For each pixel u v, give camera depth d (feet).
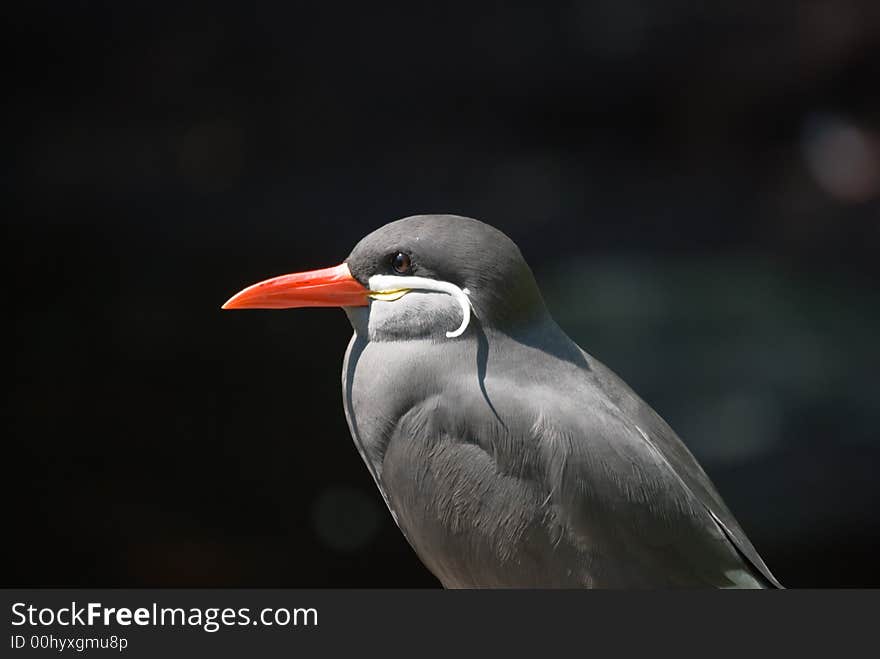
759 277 50.08
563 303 47.73
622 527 16.90
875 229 55.31
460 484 17.15
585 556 17.04
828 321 45.39
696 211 58.18
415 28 69.05
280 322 46.50
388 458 17.60
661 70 65.92
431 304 17.29
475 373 17.03
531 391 16.99
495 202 60.08
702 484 18.25
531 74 67.46
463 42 68.18
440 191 61.26
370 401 17.54
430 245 17.21
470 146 65.41
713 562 17.39
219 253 52.95
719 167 62.80
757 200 59.36
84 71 67.87
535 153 65.10
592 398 17.33
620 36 66.80
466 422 16.97
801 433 38.04
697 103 64.80
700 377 41.06
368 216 58.08
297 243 54.70
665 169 63.46
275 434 40.52
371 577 36.01
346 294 17.97
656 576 17.20
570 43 67.62
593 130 66.28
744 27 65.21
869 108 62.18
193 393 42.24
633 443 17.12
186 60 68.08
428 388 17.13
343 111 66.90
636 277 50.16
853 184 59.16
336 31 68.85
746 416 38.86
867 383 40.47
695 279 50.01
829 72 62.75
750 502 36.01
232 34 68.39
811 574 34.86
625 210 58.75
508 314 17.20
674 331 44.45
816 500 35.78
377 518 37.76
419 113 67.15
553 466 16.76
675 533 17.08
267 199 59.88
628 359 42.14
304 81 67.77
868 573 34.58
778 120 63.36
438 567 18.21
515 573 17.35
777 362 41.88
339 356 44.57
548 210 58.90
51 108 66.69
